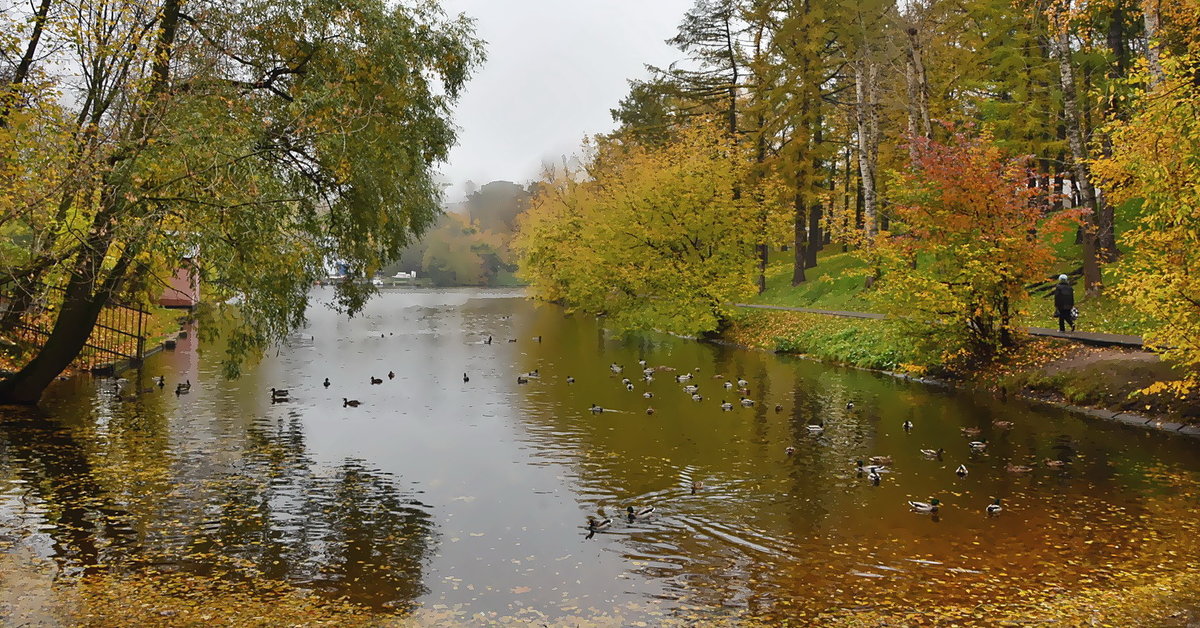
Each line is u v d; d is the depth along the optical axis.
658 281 39.72
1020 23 34.16
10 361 23.78
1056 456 16.23
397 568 10.35
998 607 9.14
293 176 19.05
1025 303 26.58
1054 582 9.88
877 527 12.09
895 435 18.42
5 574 9.84
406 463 16.02
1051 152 37.78
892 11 37.28
